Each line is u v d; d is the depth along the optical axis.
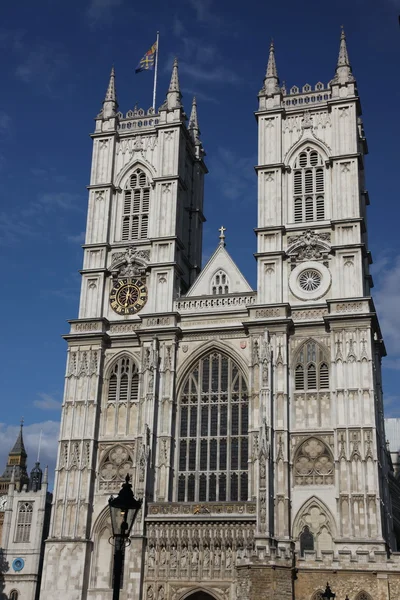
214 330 80.06
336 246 79.69
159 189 88.31
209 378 79.56
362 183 89.31
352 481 70.31
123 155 92.12
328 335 77.25
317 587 61.91
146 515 71.81
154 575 69.56
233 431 76.94
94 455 78.50
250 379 76.50
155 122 93.19
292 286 80.31
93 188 90.56
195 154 99.62
